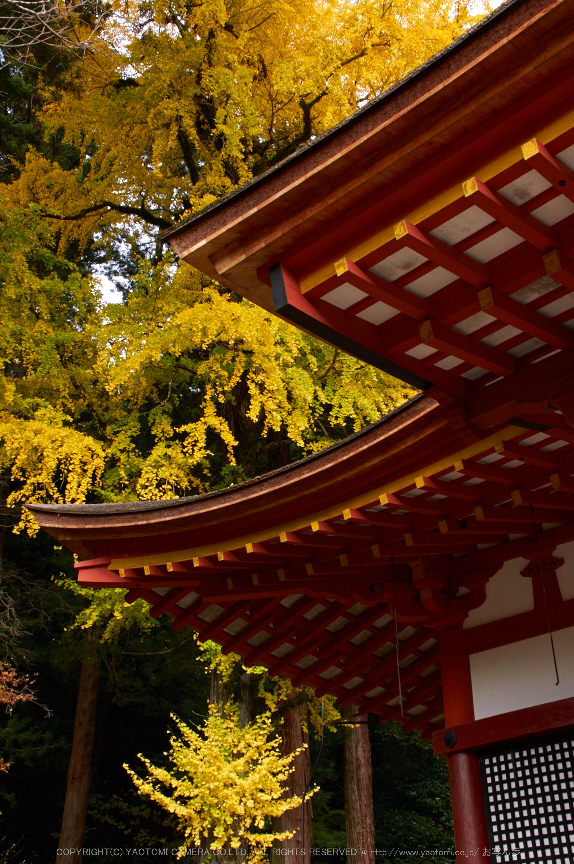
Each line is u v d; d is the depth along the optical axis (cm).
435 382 287
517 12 188
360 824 1154
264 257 237
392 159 210
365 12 839
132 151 945
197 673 1388
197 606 495
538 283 241
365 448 349
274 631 508
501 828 386
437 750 413
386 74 864
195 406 1213
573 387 264
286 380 748
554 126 192
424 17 851
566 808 368
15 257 818
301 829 834
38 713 1362
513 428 305
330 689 541
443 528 384
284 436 967
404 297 244
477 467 337
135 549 442
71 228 1002
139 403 865
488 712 412
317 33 870
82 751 1263
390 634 489
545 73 190
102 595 802
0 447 777
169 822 1291
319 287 237
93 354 873
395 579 453
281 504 392
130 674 1433
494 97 195
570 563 409
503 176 204
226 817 643
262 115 959
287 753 848
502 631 424
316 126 930
